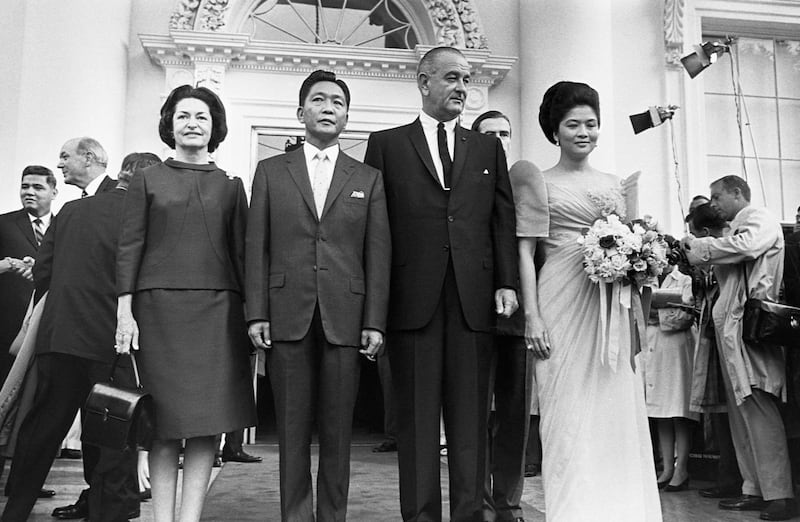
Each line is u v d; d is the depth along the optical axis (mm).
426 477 2705
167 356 2689
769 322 3725
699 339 4383
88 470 3523
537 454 5305
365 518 3639
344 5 7715
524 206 2902
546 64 7355
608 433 2785
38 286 3551
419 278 2793
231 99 7180
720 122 8023
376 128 7395
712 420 4941
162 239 2789
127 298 2750
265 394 8391
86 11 6496
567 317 2861
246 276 2781
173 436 2629
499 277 2857
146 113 7160
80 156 3949
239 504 3936
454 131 2994
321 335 2754
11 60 6176
